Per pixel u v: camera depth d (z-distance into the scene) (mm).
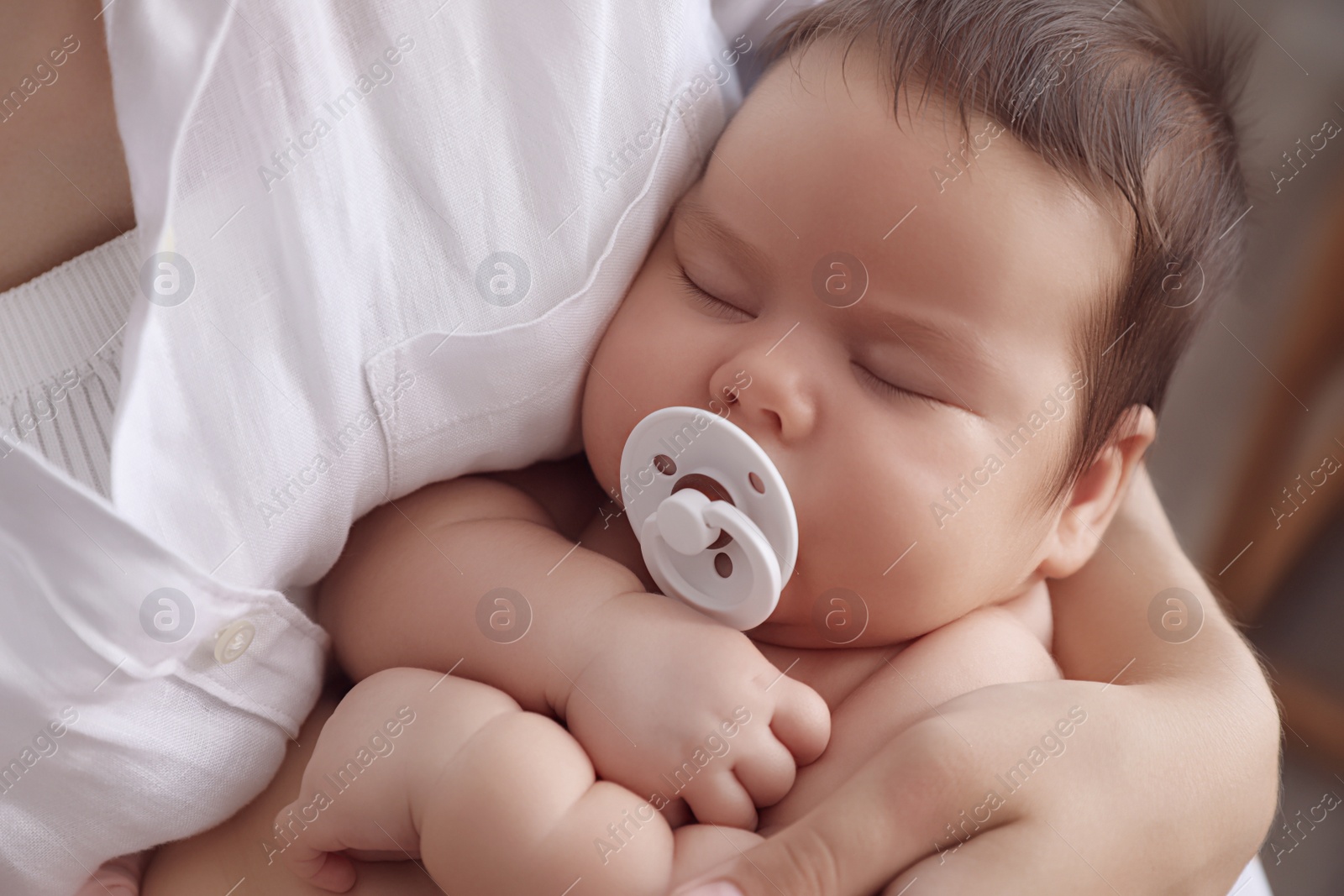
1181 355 990
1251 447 1207
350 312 704
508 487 870
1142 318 873
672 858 642
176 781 670
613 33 816
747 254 798
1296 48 1107
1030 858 637
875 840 628
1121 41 866
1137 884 674
